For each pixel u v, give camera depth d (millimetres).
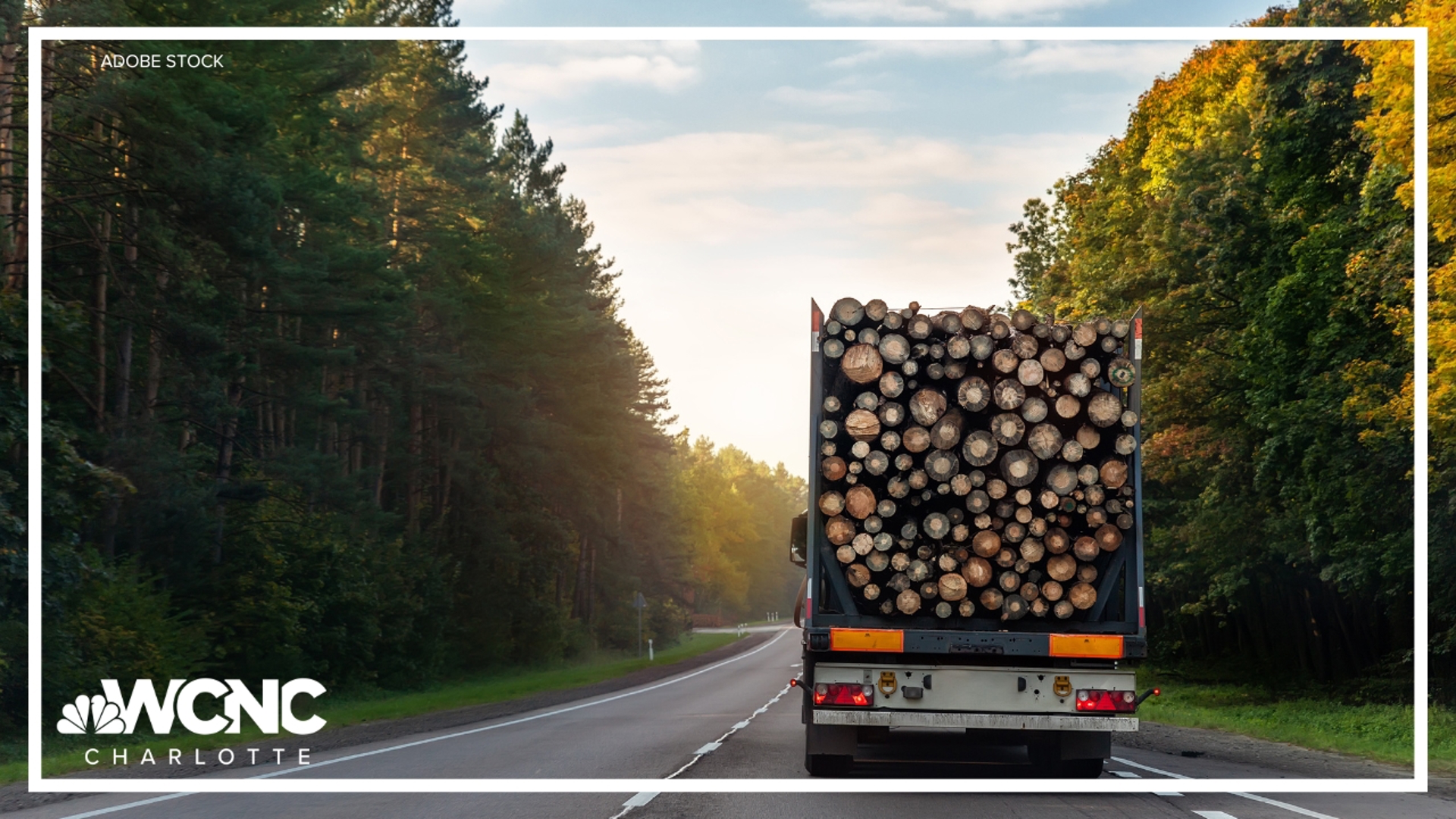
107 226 28000
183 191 23875
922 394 11328
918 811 9492
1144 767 12805
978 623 11219
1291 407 23188
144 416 27891
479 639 49312
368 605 34750
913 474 11219
